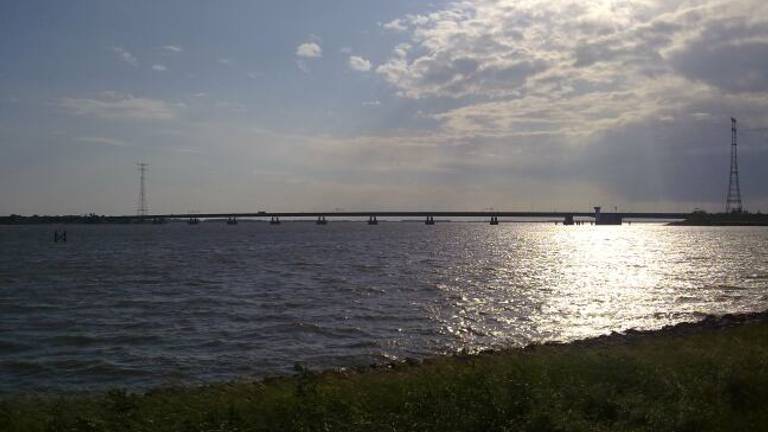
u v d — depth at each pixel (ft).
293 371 80.89
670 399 40.01
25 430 41.83
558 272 232.94
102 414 42.70
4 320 122.42
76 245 441.68
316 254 334.24
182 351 94.12
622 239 579.48
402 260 289.33
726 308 142.31
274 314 127.75
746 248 403.75
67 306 141.38
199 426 37.19
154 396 53.47
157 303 145.18
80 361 88.07
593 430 33.50
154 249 386.52
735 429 35.14
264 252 353.10
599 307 141.90
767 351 55.72
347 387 49.44
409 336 105.19
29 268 247.91
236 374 80.28
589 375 46.57
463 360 73.61
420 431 35.04
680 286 186.50
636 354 58.70
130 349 95.71
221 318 123.34
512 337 105.29
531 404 37.09
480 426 35.17
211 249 384.68
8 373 82.33
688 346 68.03
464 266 255.70
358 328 111.86
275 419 38.29
